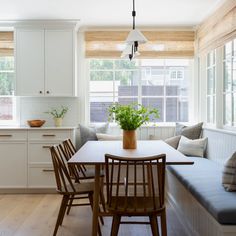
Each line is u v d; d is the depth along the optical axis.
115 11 4.20
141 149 3.09
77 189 2.87
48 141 4.46
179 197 3.54
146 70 5.15
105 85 5.14
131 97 5.15
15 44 4.63
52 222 3.30
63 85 4.68
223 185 2.55
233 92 3.78
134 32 3.11
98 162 2.41
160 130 4.96
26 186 4.45
